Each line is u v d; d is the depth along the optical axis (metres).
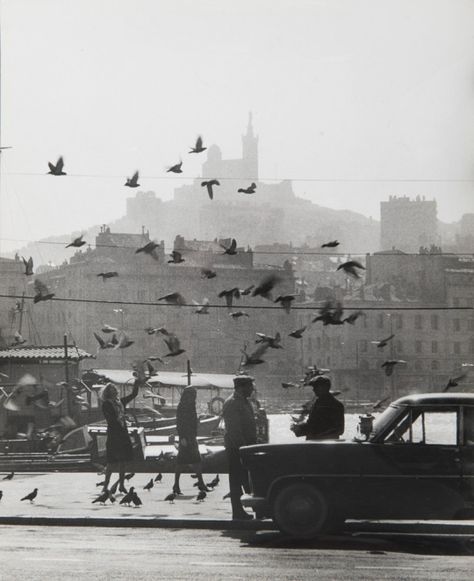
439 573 13.06
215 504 20.80
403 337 156.00
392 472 16.55
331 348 154.38
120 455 21.91
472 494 16.36
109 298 140.12
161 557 14.55
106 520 18.39
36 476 28.38
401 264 161.50
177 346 26.28
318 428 17.92
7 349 45.69
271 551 15.21
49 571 13.27
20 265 145.12
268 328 147.12
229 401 18.45
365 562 14.08
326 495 16.67
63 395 42.06
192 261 146.00
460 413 16.58
